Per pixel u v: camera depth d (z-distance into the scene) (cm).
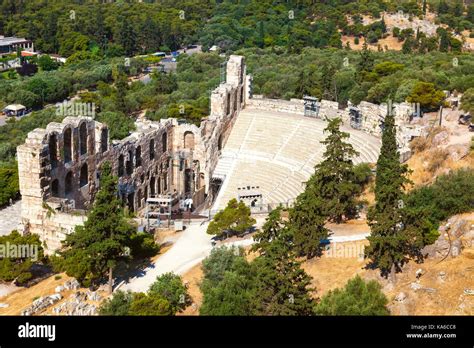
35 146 7781
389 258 6272
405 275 6431
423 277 6303
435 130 9225
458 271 6159
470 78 11762
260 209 9469
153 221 8981
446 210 7119
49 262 7812
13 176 10100
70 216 7775
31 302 6669
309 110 11881
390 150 8144
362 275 6619
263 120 11900
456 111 10194
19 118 17012
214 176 10994
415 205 7288
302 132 11369
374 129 10669
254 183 10656
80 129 8650
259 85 14925
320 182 8106
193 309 6356
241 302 5788
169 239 8294
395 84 12412
